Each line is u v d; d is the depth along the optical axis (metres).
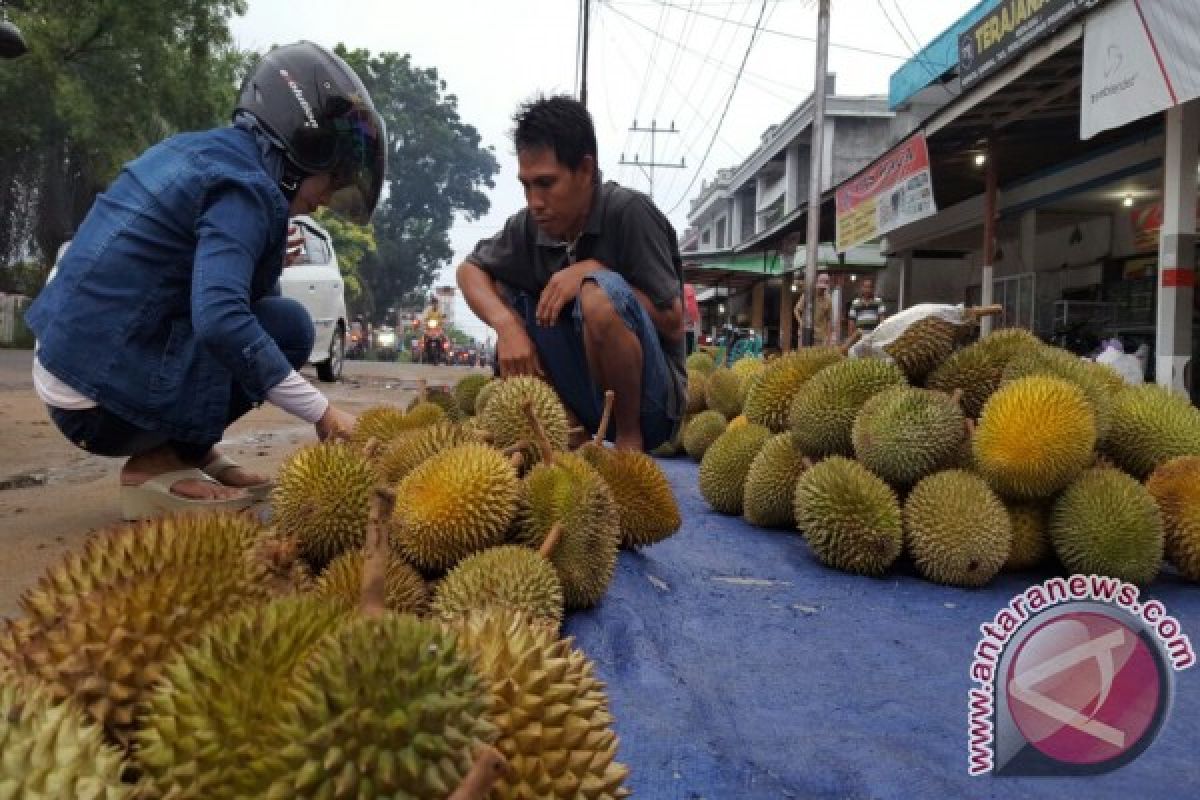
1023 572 2.97
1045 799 1.52
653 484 2.63
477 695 0.86
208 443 2.65
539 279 3.56
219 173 2.36
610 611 2.15
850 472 2.90
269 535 1.35
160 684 0.92
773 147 29.05
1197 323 8.97
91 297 2.44
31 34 15.41
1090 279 12.99
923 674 2.03
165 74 17.00
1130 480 2.83
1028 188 12.59
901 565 3.00
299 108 2.49
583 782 1.00
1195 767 1.65
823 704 1.86
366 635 0.84
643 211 3.37
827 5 13.94
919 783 1.55
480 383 4.12
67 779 0.75
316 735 0.77
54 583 1.06
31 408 6.91
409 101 51.19
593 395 3.39
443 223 53.28
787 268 18.50
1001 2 8.27
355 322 34.44
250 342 2.18
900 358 3.44
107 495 3.63
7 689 0.80
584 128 3.06
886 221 11.42
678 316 3.49
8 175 19.28
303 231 10.90
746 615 2.41
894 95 16.92
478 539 1.99
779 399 3.86
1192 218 7.25
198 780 0.81
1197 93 5.39
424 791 0.78
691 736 1.63
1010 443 2.75
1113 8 6.16
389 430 2.82
